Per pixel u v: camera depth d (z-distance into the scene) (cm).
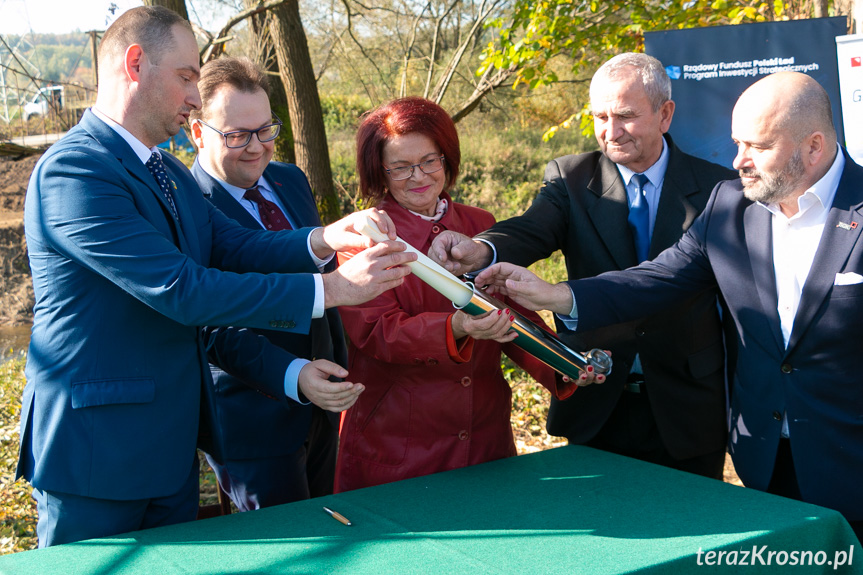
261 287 157
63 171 153
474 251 214
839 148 192
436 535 144
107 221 151
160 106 166
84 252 151
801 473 189
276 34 532
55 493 156
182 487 169
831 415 185
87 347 156
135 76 163
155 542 144
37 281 160
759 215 201
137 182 163
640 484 173
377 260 160
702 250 215
